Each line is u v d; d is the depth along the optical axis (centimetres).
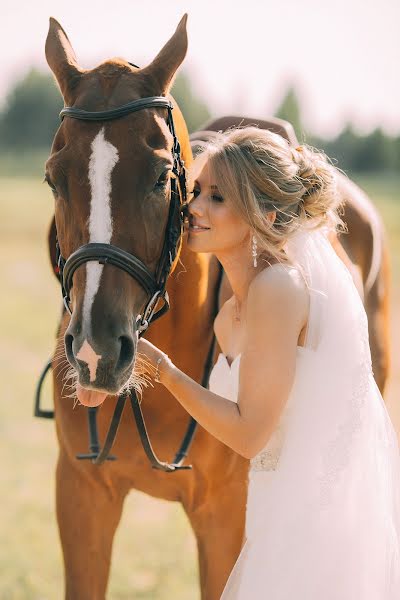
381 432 249
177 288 290
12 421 713
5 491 554
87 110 248
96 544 317
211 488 305
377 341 386
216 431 239
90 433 299
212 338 311
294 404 242
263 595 240
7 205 3206
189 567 451
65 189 244
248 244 248
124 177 241
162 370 246
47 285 1609
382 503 246
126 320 241
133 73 258
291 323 233
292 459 241
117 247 241
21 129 7562
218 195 245
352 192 404
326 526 239
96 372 234
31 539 475
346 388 239
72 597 312
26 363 937
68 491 312
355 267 371
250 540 255
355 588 239
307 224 248
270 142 241
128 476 312
